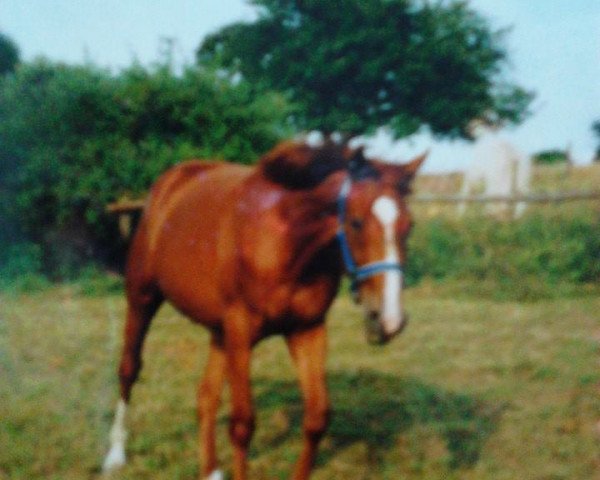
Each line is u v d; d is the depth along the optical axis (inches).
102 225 414.0
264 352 251.9
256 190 128.2
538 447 159.5
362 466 151.3
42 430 171.0
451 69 1232.2
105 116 415.5
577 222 362.0
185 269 142.7
